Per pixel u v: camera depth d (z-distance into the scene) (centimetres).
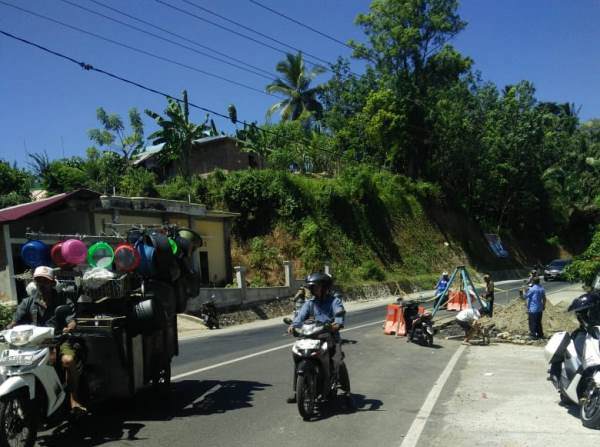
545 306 1655
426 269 4775
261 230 3741
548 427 651
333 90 5462
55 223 2250
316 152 4772
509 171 5703
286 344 1506
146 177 3375
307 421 695
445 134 5166
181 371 1077
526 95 5631
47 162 3375
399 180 5128
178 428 670
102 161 3525
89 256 725
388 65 5191
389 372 1053
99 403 755
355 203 4416
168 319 834
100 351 691
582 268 1553
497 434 627
